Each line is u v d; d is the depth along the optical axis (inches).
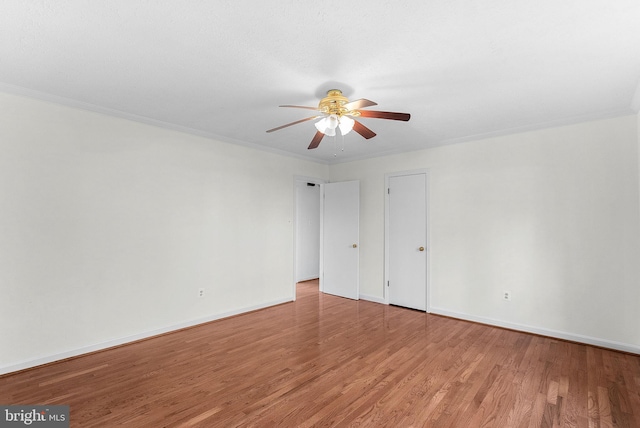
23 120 105.5
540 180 138.7
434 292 170.2
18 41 76.5
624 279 120.6
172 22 69.0
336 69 89.7
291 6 63.6
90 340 118.3
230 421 77.9
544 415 81.1
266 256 183.8
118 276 126.0
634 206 119.0
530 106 117.4
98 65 88.6
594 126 127.0
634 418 80.0
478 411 82.7
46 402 85.5
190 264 149.3
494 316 150.1
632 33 72.2
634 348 117.3
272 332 141.9
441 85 99.7
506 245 147.2
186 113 127.1
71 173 115.1
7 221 102.1
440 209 169.2
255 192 178.5
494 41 75.8
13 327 102.7
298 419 79.0
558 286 134.0
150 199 136.0
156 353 118.5
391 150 185.9
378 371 104.4
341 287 212.1
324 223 223.5
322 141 168.6
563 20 67.7
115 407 83.4
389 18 67.4
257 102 115.0
